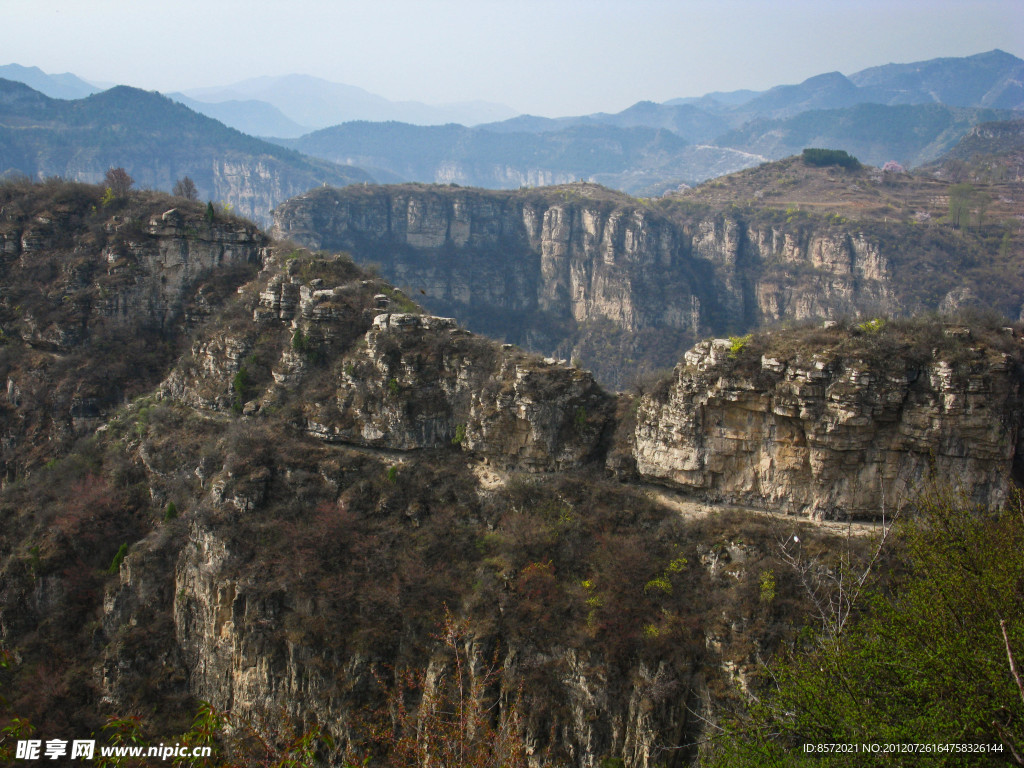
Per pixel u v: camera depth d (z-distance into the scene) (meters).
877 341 55.69
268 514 64.00
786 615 51.53
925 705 30.28
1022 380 55.75
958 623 32.22
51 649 63.84
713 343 60.66
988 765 27.64
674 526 59.72
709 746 47.69
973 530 36.03
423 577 59.00
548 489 64.12
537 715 50.94
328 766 53.16
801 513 58.69
